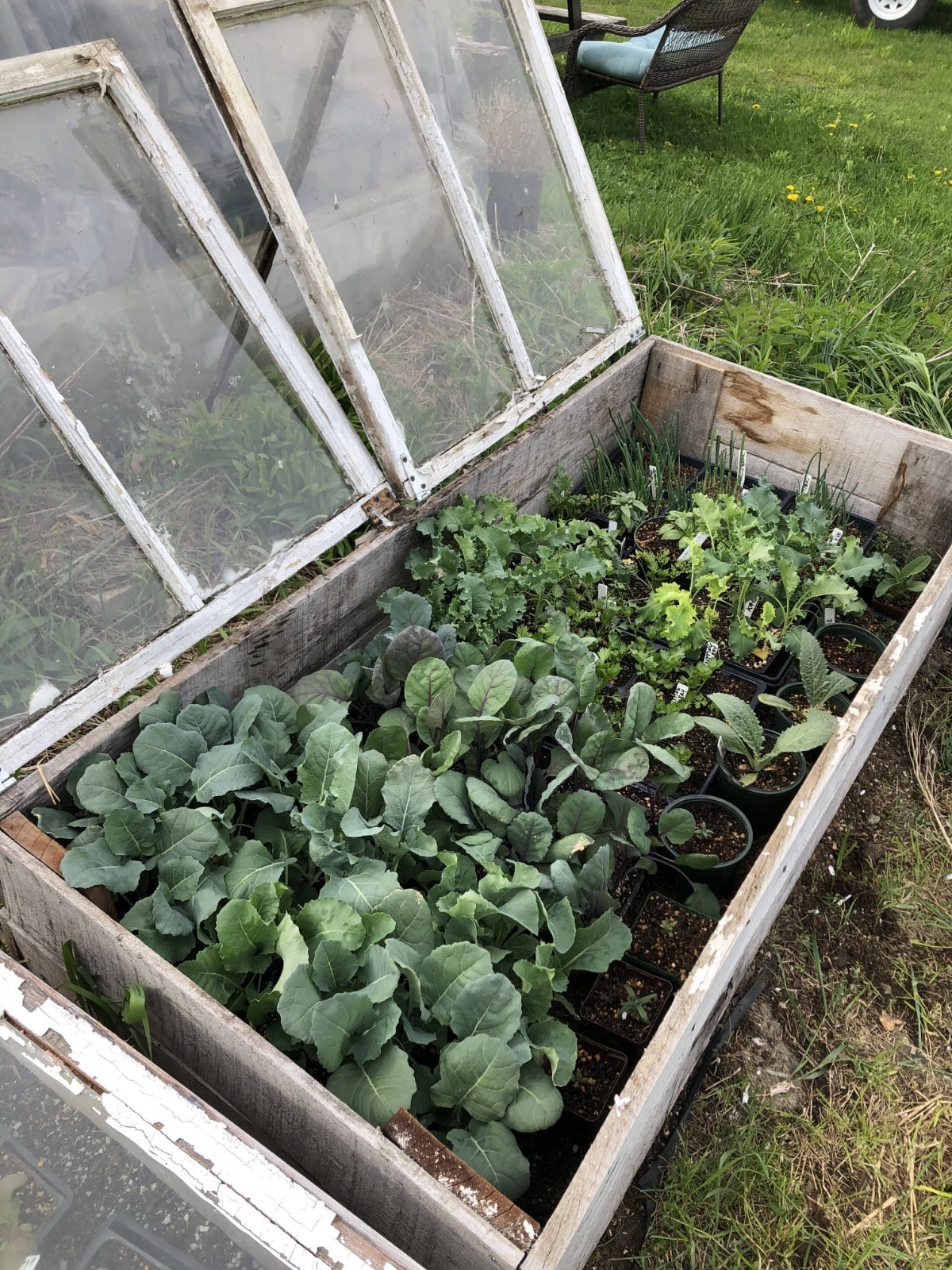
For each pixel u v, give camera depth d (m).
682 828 1.96
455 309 2.54
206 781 1.71
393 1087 1.37
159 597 1.93
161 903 1.59
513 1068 1.35
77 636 1.79
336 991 1.47
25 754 1.70
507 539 2.42
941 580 2.38
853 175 5.81
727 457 3.17
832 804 2.22
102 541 1.82
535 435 2.72
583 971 1.81
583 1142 1.70
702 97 7.08
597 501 3.01
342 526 2.24
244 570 2.08
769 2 10.70
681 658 2.46
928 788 2.57
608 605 2.56
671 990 1.84
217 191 2.39
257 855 1.70
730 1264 1.72
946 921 2.28
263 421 2.11
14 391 1.65
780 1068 2.00
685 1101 1.92
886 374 3.42
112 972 1.60
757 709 2.46
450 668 1.98
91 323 1.77
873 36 9.70
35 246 1.66
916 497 2.84
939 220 5.21
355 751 1.71
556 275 2.85
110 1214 1.10
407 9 2.32
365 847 1.71
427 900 1.72
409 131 2.36
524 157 2.70
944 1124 1.93
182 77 2.28
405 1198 1.26
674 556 2.88
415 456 2.41
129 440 1.86
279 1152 1.55
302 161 2.17
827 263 4.26
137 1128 1.16
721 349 3.61
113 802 1.67
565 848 1.74
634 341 3.12
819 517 2.75
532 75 2.67
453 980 1.49
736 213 4.61
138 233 1.82
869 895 2.32
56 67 1.64
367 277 2.35
